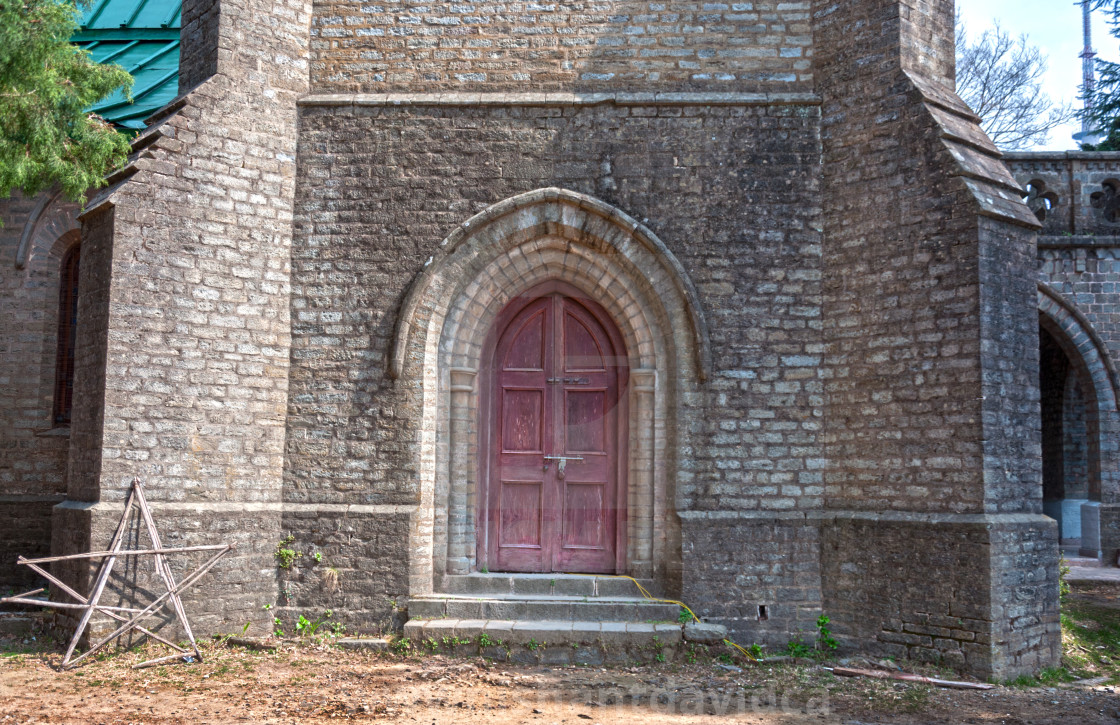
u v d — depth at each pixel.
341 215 9.10
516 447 9.13
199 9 9.19
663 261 8.85
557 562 8.98
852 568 8.41
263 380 8.82
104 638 7.82
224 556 8.43
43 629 8.55
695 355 8.79
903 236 8.41
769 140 9.05
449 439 9.03
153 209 8.39
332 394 8.91
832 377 8.78
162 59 12.48
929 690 7.32
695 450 8.77
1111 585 11.91
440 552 8.86
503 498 9.09
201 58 9.08
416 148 9.14
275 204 9.03
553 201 8.98
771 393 8.82
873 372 8.50
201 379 8.50
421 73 9.30
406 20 9.36
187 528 8.27
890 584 8.14
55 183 10.47
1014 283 8.21
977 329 7.86
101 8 13.45
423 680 7.36
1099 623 9.67
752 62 9.20
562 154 9.09
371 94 9.25
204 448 8.47
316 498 8.82
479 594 8.76
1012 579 7.72
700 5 9.27
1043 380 17.70
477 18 9.33
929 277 8.21
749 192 9.01
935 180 8.23
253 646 8.16
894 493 8.26
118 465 8.08
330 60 9.37
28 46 7.74
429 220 9.06
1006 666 7.57
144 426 8.21
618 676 7.64
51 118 8.16
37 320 10.44
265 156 9.02
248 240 8.84
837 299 8.80
